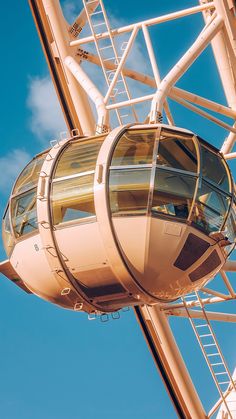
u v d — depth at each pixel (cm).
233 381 3344
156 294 2667
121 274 2586
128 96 3116
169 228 2575
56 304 2750
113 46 3219
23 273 2711
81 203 2591
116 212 2567
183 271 2630
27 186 2725
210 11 3422
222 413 3600
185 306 3291
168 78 2981
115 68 3306
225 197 2698
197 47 3042
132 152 2627
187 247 2600
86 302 2683
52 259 2616
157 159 2614
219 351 3322
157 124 2678
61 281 2638
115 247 2559
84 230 2578
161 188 2591
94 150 2655
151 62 3098
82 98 3269
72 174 2625
